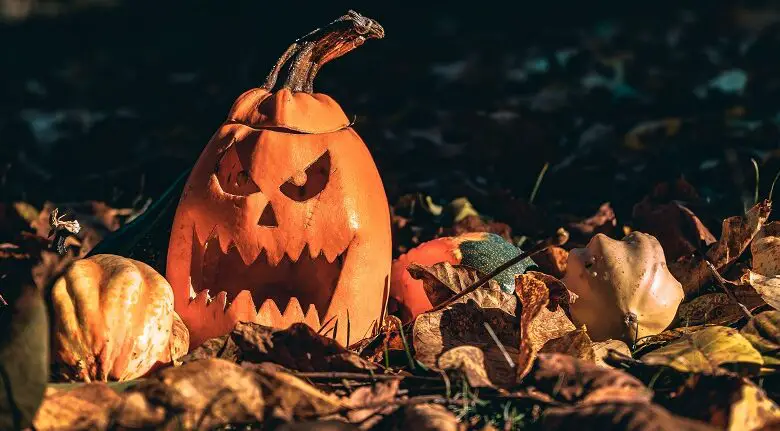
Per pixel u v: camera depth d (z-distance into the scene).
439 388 1.33
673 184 1.92
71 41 6.05
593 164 2.37
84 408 1.26
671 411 1.29
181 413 1.25
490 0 6.58
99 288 1.36
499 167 2.41
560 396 1.27
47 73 5.05
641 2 6.33
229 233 1.43
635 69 3.78
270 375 1.27
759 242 1.54
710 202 2.01
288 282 1.50
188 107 3.73
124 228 1.62
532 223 1.96
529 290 1.43
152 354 1.36
